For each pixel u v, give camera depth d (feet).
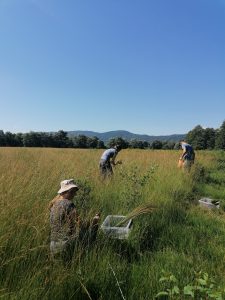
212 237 11.95
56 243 8.82
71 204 9.29
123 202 13.91
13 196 10.34
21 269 7.80
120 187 16.03
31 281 7.20
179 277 8.32
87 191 13.24
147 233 11.53
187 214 14.48
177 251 10.55
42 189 12.23
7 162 19.88
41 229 8.90
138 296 7.65
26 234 8.79
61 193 9.67
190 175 24.00
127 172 18.51
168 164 26.61
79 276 7.74
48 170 16.90
